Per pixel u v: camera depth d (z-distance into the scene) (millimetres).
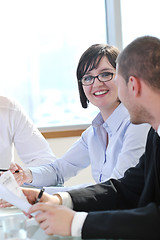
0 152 2408
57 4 3771
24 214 1491
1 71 3654
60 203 1439
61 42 3791
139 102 1229
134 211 1134
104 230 1107
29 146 2416
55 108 3791
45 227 1184
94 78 1927
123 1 3910
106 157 1956
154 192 1312
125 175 1566
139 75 1205
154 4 3965
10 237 1033
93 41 3879
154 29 3979
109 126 1912
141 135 1727
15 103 2467
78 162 2209
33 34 3715
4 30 3646
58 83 3791
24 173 2016
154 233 1075
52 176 2123
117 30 3857
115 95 1926
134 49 1227
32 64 3723
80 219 1151
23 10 3686
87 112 3857
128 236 1088
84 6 3846
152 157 1374
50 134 3648
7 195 1338
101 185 1522
